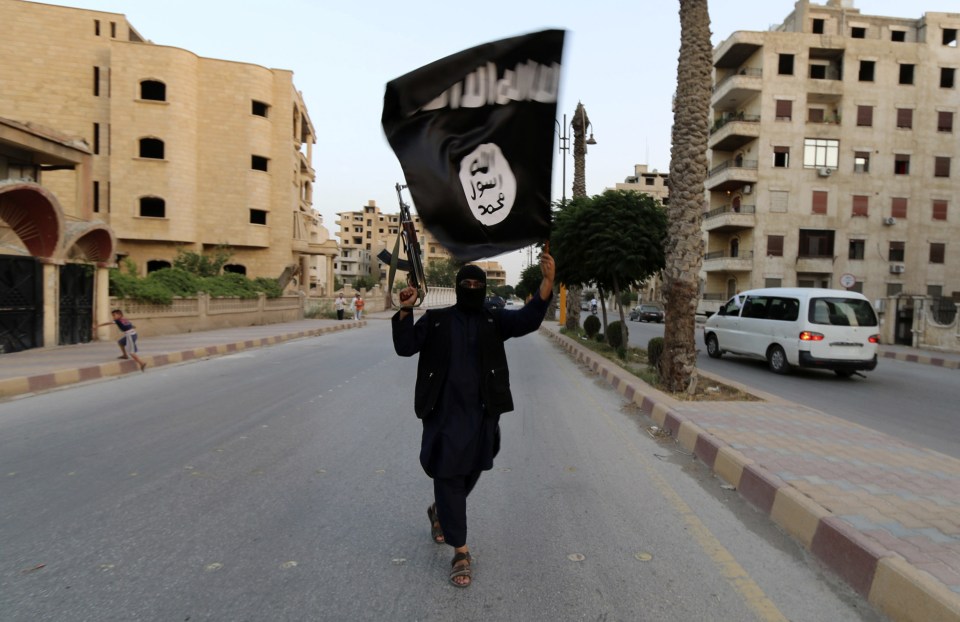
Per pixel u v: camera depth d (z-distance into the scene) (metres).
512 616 2.85
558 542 3.74
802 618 2.88
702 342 22.70
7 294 13.19
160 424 7.02
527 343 21.09
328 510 4.23
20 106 35.34
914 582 2.83
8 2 35.09
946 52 41.34
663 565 3.43
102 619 2.77
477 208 2.94
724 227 42.56
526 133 2.96
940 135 41.34
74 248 15.62
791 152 40.97
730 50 42.12
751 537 3.85
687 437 6.20
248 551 3.53
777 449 5.32
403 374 11.59
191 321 21.98
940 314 19.38
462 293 3.30
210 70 37.41
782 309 13.38
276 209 40.25
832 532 3.50
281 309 30.62
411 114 2.91
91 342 16.09
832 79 41.69
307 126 48.19
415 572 3.30
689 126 8.79
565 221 15.52
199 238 37.34
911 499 4.02
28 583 3.11
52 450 5.80
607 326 17.77
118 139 35.00
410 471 5.19
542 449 6.11
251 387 9.91
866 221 41.09
